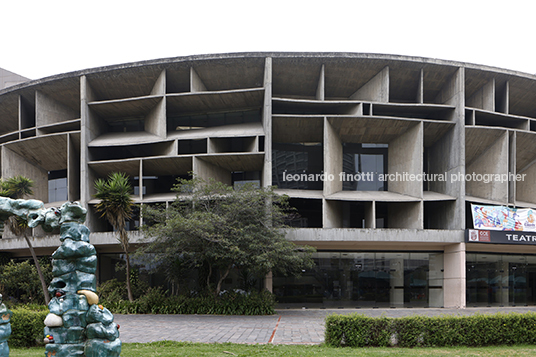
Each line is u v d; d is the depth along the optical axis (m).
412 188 27.02
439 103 29.83
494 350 10.81
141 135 29.03
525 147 29.48
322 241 24.81
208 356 9.85
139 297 24.14
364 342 11.59
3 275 25.00
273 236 21.53
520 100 31.28
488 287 27.91
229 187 22.36
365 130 27.78
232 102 28.70
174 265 24.05
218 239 19.52
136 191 30.45
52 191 33.06
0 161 31.17
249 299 21.61
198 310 21.25
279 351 10.58
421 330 11.62
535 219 26.22
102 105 28.39
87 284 7.79
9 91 30.28
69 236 7.80
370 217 26.91
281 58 26.42
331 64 27.03
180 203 23.56
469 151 29.09
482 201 27.17
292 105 27.86
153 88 29.17
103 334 7.54
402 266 27.38
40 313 12.39
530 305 28.25
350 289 26.72
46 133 30.47
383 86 27.23
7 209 7.95
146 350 10.77
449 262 26.59
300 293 26.33
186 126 30.70
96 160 29.02
